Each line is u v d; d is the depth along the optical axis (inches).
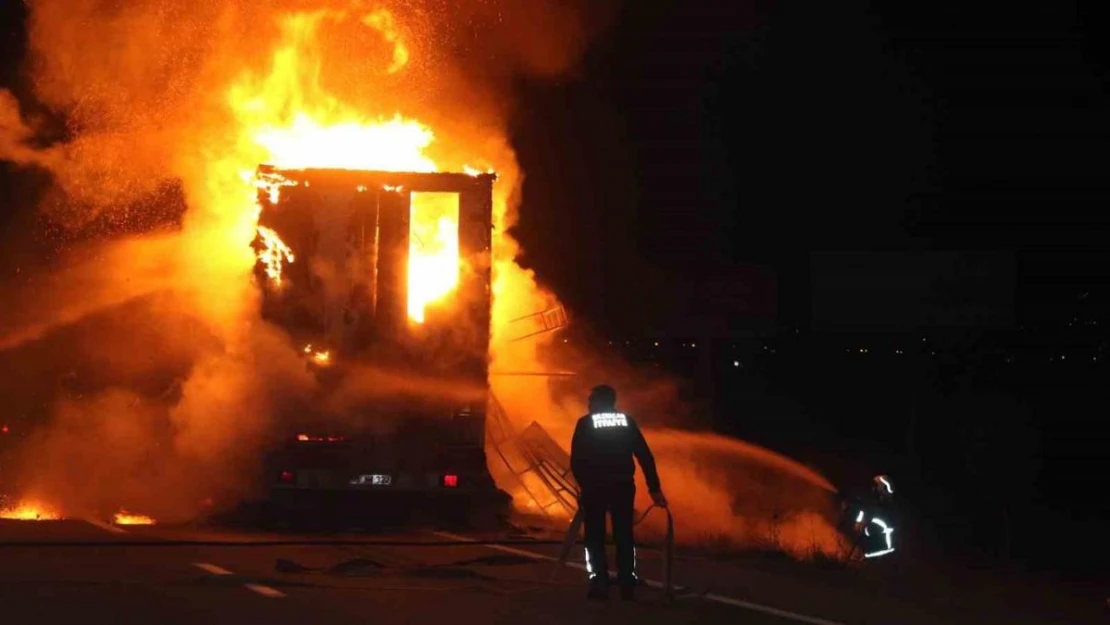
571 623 409.7
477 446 672.4
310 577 488.4
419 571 506.3
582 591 479.5
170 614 396.8
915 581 554.6
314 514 659.4
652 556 601.6
